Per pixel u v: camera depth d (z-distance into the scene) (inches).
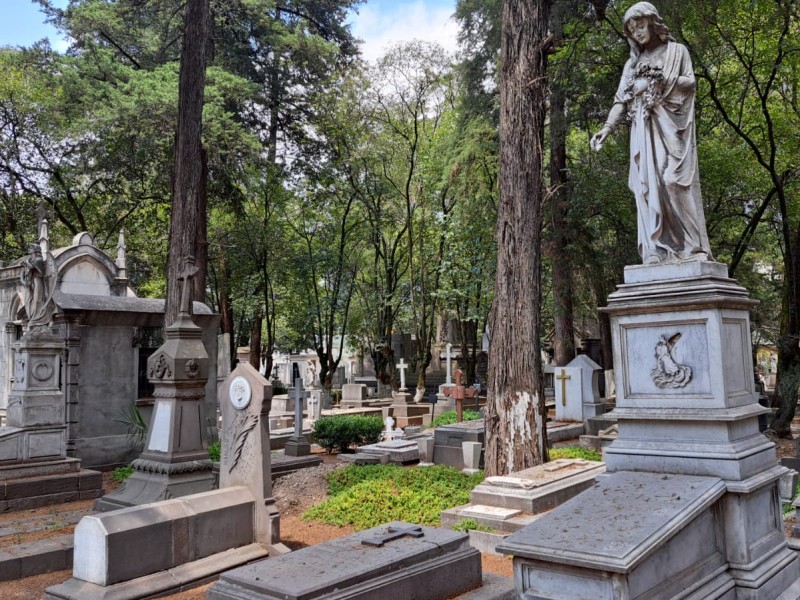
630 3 655.1
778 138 816.9
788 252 741.9
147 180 1067.3
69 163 1063.6
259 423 294.8
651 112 219.8
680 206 213.8
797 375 663.1
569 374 690.2
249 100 1073.5
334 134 1205.1
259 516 288.7
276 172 1197.7
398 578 184.7
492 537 293.7
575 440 623.2
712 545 177.8
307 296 1384.1
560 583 150.0
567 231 803.4
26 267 489.4
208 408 665.6
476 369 1412.4
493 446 392.8
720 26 713.6
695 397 197.0
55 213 1182.9
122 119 853.2
